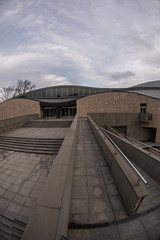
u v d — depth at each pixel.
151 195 3.65
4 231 3.56
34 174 5.86
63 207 2.09
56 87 29.28
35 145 9.05
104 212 2.94
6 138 10.77
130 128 18.56
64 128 14.45
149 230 2.61
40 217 1.73
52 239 1.51
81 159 5.39
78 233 2.53
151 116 17.59
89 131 10.40
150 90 24.91
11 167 6.53
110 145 4.96
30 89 39.91
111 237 2.48
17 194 4.68
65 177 2.54
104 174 4.30
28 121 17.61
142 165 5.26
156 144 17.00
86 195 3.41
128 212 2.85
